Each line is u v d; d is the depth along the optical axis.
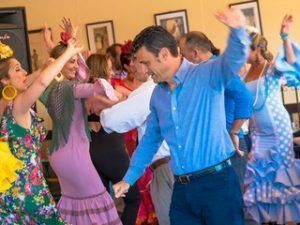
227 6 6.12
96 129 3.49
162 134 2.38
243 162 3.30
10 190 2.87
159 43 2.20
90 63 3.77
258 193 3.71
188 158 2.27
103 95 3.13
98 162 3.50
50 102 3.26
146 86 3.12
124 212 3.60
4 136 2.86
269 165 3.69
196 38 3.14
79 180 3.24
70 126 3.22
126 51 3.96
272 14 6.02
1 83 2.92
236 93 3.06
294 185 3.64
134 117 3.09
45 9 6.50
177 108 2.27
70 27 3.49
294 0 5.98
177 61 2.26
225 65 2.09
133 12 6.35
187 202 2.32
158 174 3.34
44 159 5.61
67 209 3.31
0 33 4.10
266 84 3.66
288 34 3.55
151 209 4.19
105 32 6.42
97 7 6.42
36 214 2.94
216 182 2.27
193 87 2.23
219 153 2.26
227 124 3.10
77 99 3.23
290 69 3.57
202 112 2.23
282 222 3.68
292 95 5.80
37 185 2.94
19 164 2.84
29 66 4.23
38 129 2.98
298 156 4.32
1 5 6.53
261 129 3.73
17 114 2.84
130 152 4.13
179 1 6.23
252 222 3.75
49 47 4.03
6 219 2.90
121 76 4.14
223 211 2.27
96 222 3.27
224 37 6.15
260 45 3.64
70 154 3.22
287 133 3.68
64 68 3.39
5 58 2.98
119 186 2.49
